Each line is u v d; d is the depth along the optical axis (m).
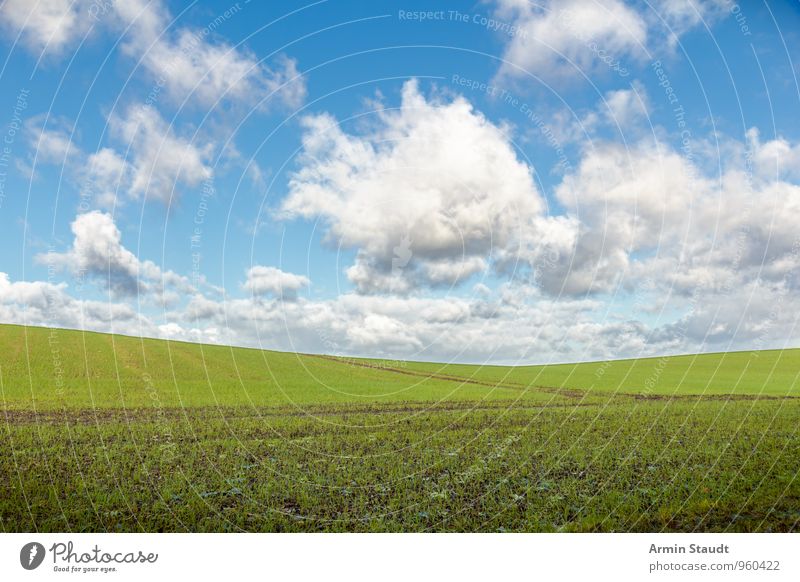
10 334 37.62
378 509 9.62
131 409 23.03
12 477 10.95
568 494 10.24
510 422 19.73
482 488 10.73
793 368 47.44
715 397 29.70
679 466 11.92
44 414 20.94
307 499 10.06
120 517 9.01
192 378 34.94
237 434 17.03
